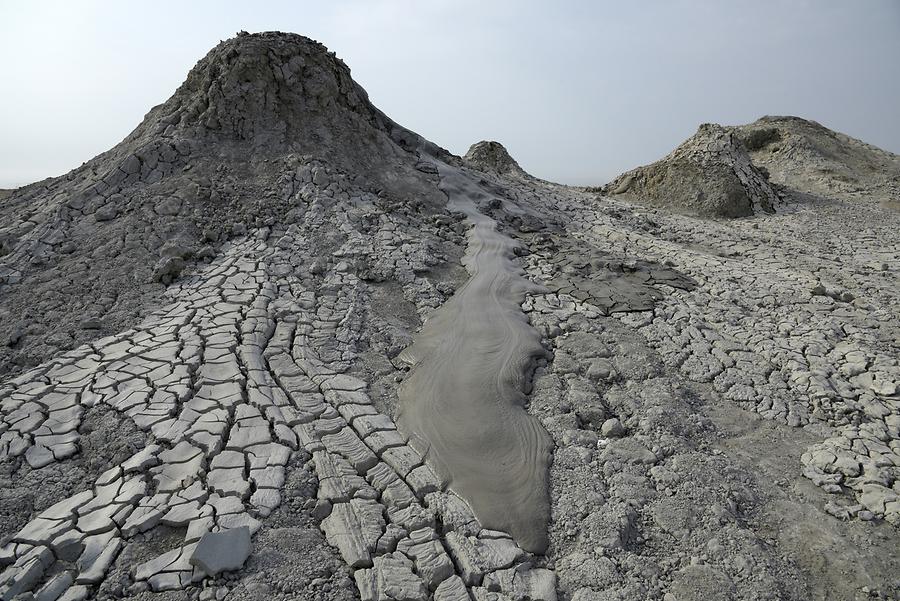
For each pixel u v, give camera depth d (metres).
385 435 4.62
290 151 9.73
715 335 6.31
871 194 16.56
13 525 3.75
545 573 3.43
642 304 7.06
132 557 3.46
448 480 4.15
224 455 4.29
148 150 9.05
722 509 3.88
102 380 5.18
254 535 3.61
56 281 6.88
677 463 4.34
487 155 18.91
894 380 5.19
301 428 4.67
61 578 3.28
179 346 5.69
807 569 3.50
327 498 3.95
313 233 8.17
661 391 5.28
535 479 4.15
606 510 3.88
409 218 9.34
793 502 4.06
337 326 6.32
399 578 3.33
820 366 5.59
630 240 10.48
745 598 3.26
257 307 6.45
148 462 4.18
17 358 5.62
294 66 10.44
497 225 9.89
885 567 3.48
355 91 11.98
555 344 6.21
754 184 15.35
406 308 6.93
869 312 7.03
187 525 3.67
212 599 3.17
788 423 4.93
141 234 7.72
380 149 11.15
